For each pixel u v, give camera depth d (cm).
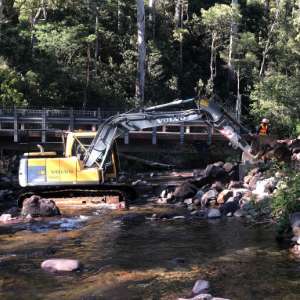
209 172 1812
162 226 1252
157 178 2219
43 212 1388
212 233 1160
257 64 4278
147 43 4331
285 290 766
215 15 4200
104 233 1172
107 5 4125
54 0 3900
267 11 5247
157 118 1540
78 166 1499
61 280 820
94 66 3844
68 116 2497
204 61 4838
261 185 1502
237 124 1595
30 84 3209
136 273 856
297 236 1037
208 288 768
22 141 2403
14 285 795
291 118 3553
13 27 3791
